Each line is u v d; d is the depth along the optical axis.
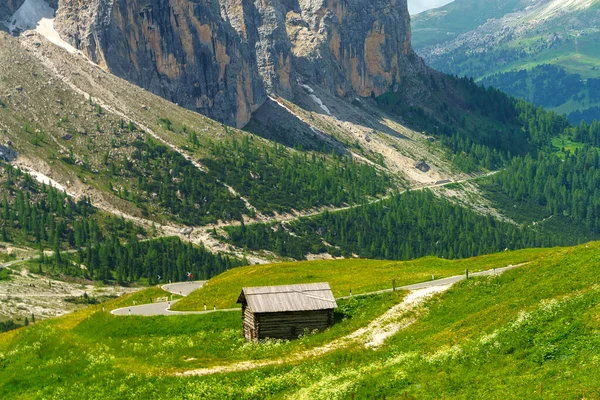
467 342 70.38
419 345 75.44
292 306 90.31
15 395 80.12
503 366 63.12
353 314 94.31
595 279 76.12
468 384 61.25
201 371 80.12
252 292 91.38
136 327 100.75
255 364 80.88
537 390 56.16
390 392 64.06
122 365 84.69
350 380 68.69
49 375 83.88
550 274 84.31
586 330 63.41
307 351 83.62
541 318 68.56
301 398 66.88
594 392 53.09
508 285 86.38
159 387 76.12
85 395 76.81
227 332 96.38
